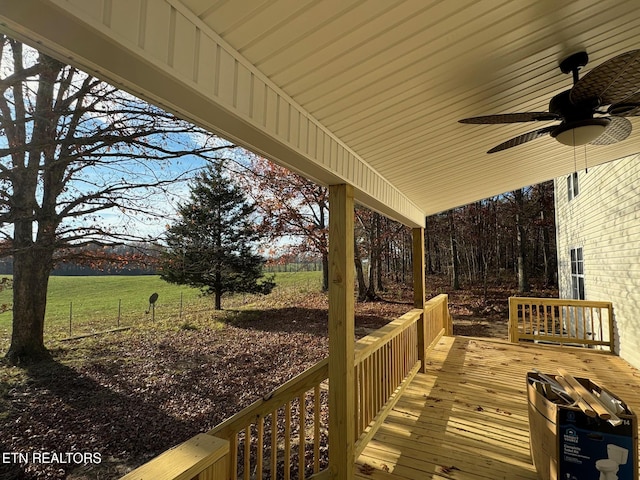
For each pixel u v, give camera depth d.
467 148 3.16
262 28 1.31
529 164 4.02
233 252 10.70
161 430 4.71
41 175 5.99
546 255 14.91
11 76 5.19
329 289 2.47
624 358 5.08
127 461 4.10
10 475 3.82
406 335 4.18
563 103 2.02
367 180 3.00
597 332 6.35
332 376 2.38
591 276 6.77
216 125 1.51
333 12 1.30
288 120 1.79
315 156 2.08
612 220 5.58
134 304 9.60
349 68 1.66
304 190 10.85
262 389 5.95
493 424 3.13
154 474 0.99
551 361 5.03
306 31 1.37
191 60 1.18
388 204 3.63
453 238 15.62
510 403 3.57
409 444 2.82
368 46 1.53
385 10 1.34
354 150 2.65
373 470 2.49
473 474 2.42
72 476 3.82
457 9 1.40
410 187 4.05
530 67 1.96
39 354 6.38
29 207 5.92
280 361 7.24
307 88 1.76
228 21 1.25
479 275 15.73
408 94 2.01
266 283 11.80
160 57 1.06
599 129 2.01
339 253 2.48
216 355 7.44
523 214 14.73
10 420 4.68
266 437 4.45
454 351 5.59
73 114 5.95
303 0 1.21
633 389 3.95
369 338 3.09
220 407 5.34
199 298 10.88
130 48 0.96
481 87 2.10
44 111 5.63
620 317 5.24
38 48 0.97
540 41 1.72
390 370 3.50
